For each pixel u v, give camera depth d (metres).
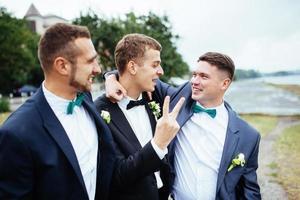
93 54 1.82
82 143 1.89
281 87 69.38
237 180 2.36
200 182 2.47
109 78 2.41
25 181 1.63
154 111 2.50
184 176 2.53
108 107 2.34
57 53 1.74
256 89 61.06
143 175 1.99
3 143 1.59
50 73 1.79
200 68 2.48
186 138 2.56
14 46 41.84
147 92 2.63
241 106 26.67
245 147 2.44
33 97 1.80
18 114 1.69
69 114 1.86
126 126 2.29
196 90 2.51
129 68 2.29
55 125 1.74
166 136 1.95
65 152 1.71
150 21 23.77
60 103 1.84
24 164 1.62
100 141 2.03
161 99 2.75
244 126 2.53
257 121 16.75
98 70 1.87
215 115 2.56
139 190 2.21
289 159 8.39
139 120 2.41
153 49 2.29
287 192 6.03
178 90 2.76
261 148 9.75
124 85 2.36
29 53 44.56
